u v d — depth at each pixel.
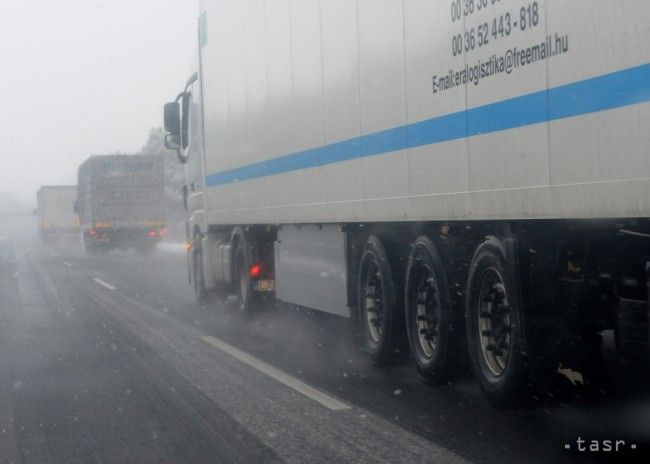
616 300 6.55
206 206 17.06
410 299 9.25
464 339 8.60
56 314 17.33
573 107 6.20
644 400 6.94
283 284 13.23
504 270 7.46
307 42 11.38
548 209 6.51
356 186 9.98
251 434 7.57
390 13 9.03
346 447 7.02
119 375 10.51
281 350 11.83
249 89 14.00
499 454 6.62
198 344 12.66
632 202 5.65
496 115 7.18
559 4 6.33
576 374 7.23
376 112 9.41
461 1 7.69
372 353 10.21
